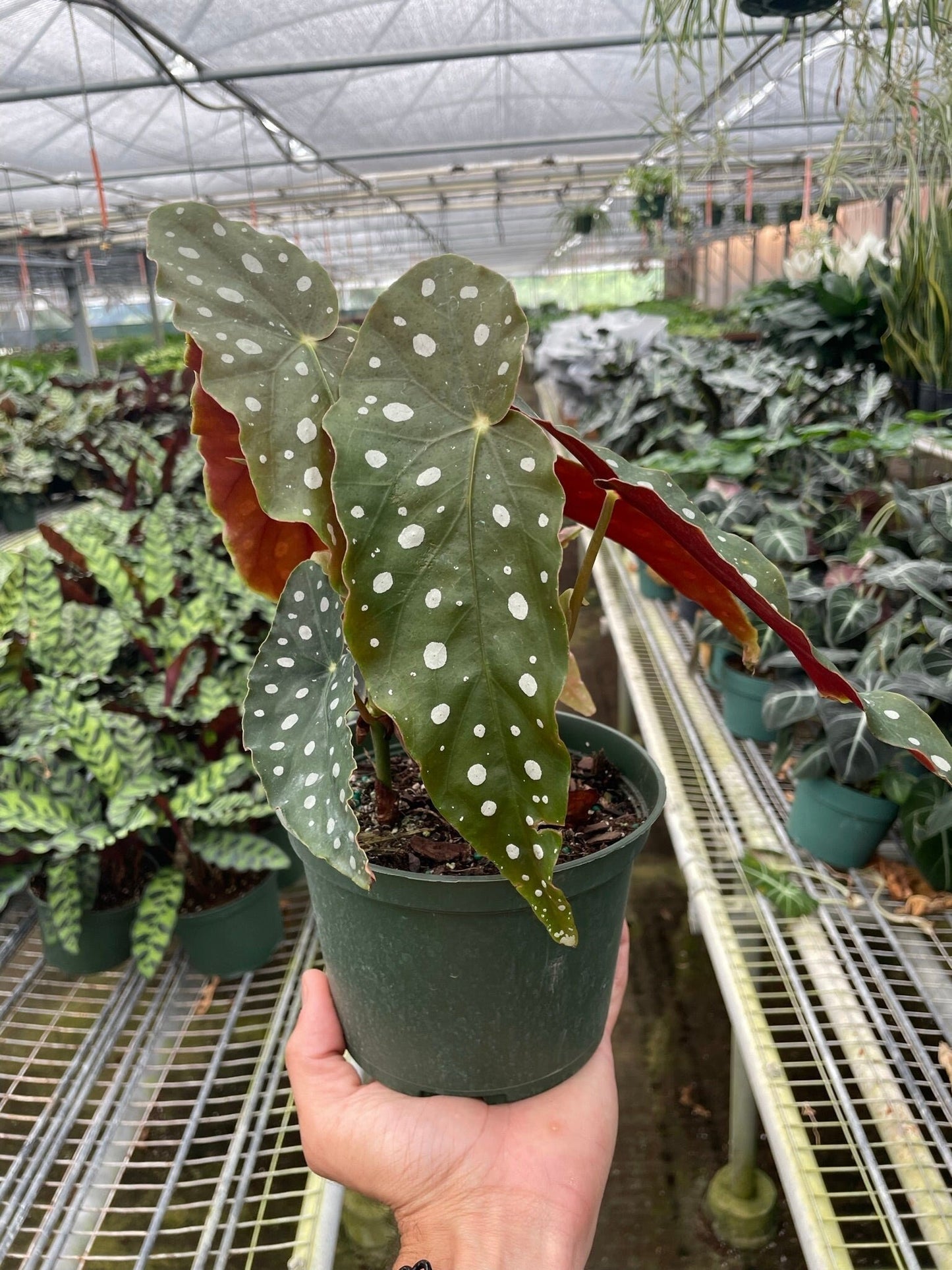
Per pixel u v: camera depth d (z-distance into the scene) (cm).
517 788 26
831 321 164
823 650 76
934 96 95
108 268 586
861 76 92
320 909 36
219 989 68
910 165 101
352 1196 63
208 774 69
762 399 131
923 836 60
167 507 132
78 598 91
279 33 199
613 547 146
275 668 33
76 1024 68
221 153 328
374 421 26
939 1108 48
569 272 990
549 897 26
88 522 120
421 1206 35
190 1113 61
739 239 543
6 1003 66
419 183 436
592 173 428
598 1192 35
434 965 33
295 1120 54
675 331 371
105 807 71
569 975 34
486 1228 33
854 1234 54
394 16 196
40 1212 56
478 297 27
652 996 86
